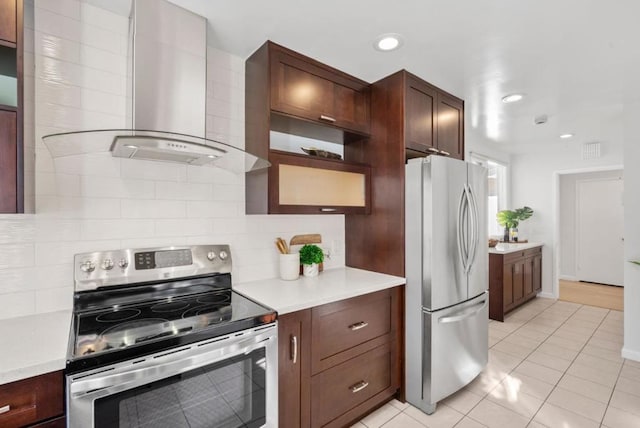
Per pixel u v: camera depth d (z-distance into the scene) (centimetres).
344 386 182
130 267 155
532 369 262
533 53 195
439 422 194
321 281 207
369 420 197
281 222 221
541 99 273
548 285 489
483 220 249
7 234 133
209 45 187
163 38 148
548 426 190
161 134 123
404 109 215
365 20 163
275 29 170
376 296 201
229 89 197
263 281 206
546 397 221
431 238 202
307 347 164
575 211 624
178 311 145
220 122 193
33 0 138
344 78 217
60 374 99
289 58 188
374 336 199
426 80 233
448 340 211
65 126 145
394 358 213
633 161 278
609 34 174
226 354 127
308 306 162
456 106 265
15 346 107
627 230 282
